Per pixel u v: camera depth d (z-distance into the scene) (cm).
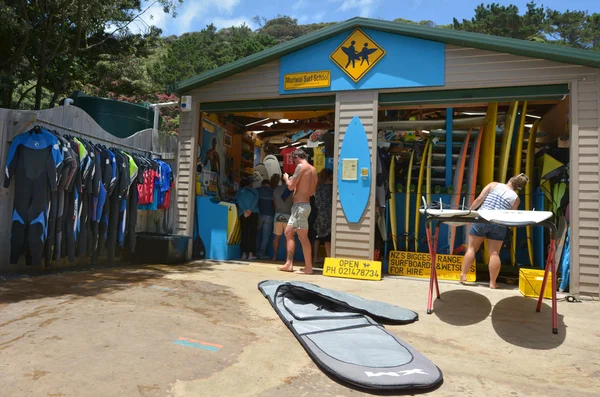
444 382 239
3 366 223
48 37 1273
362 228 591
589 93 509
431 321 368
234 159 888
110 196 564
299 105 650
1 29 1059
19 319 304
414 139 703
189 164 695
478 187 655
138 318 323
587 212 495
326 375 240
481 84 554
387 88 593
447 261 586
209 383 219
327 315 345
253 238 734
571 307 424
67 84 1584
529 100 555
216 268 601
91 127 558
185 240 648
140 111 712
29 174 451
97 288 421
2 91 1211
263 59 648
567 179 537
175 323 318
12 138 461
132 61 1770
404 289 488
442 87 570
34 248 449
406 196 636
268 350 275
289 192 713
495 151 663
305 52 638
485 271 611
